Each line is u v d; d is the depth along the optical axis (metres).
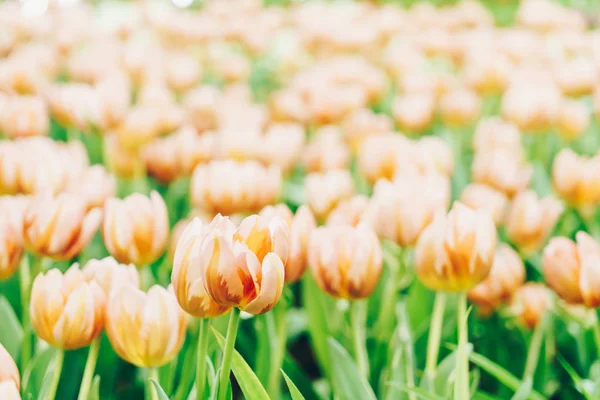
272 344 1.18
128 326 1.00
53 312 1.00
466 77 2.20
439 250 1.05
